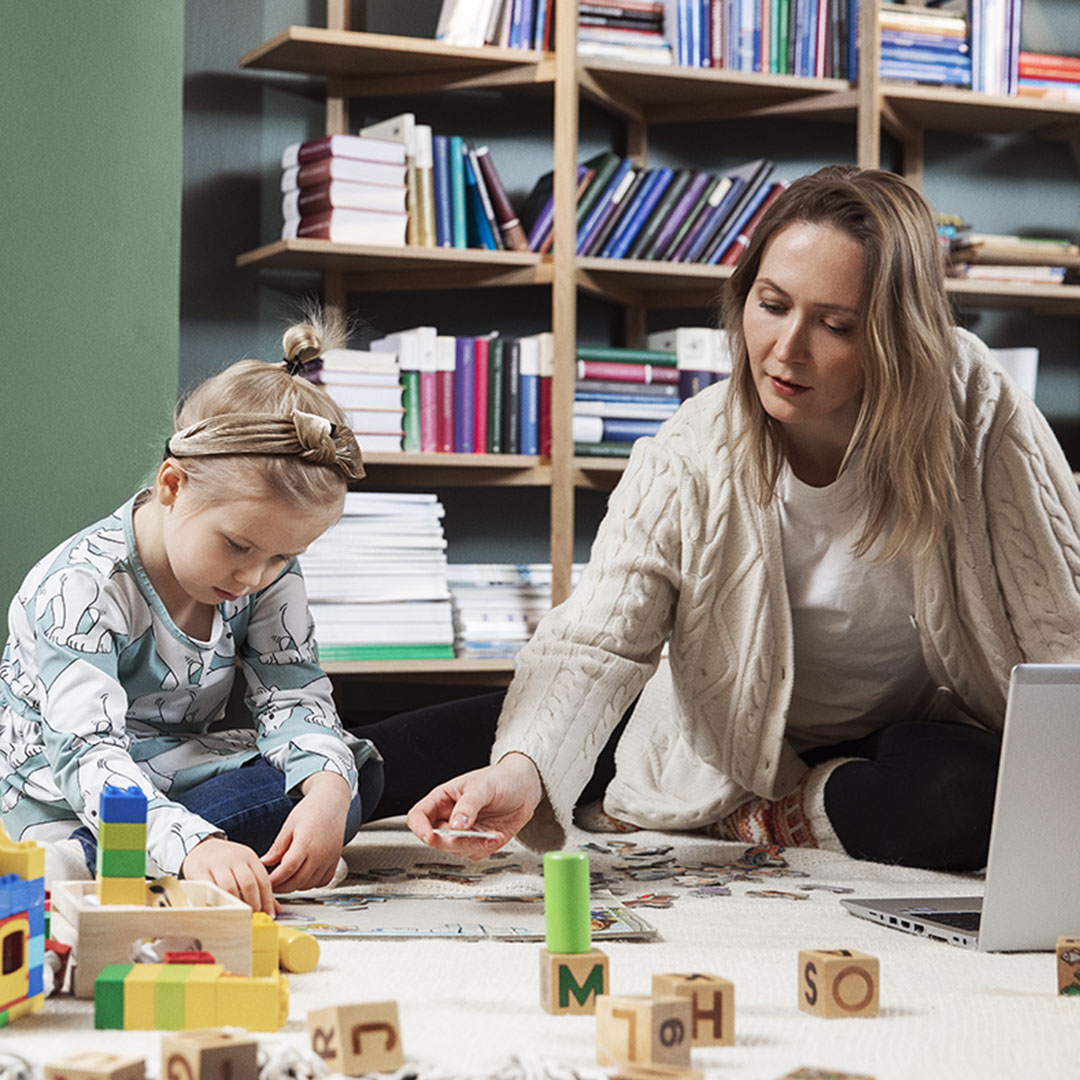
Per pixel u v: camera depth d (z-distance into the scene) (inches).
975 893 59.7
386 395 111.4
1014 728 45.0
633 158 127.6
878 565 65.1
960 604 64.9
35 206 89.0
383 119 122.9
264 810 58.1
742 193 121.6
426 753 75.1
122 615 58.2
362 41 110.3
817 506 64.4
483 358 114.0
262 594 65.3
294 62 114.7
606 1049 32.0
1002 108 125.6
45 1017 35.8
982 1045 34.6
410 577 109.0
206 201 114.2
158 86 92.7
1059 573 63.4
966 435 63.5
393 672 109.3
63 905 41.2
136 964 36.3
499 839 52.9
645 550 65.2
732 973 42.6
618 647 63.1
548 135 127.3
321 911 52.4
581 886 37.4
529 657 62.9
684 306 127.6
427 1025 35.2
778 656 66.0
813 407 58.6
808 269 56.9
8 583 88.0
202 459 55.4
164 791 60.9
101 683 55.6
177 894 40.6
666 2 120.0
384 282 119.2
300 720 62.5
